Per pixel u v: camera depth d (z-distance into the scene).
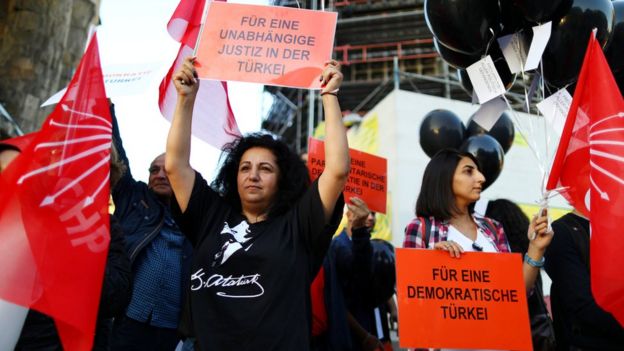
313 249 2.03
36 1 6.38
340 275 3.02
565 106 2.60
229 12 2.27
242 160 2.27
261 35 2.23
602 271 2.02
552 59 2.84
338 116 2.09
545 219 2.36
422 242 2.61
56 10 6.54
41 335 1.74
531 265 2.37
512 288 2.28
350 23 22.55
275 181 2.23
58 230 1.58
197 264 2.02
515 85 17.42
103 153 1.75
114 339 2.63
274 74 2.18
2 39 6.21
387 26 22.66
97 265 1.62
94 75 1.79
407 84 22.98
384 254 3.34
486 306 2.25
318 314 2.95
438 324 2.21
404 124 14.75
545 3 2.68
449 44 2.98
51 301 1.50
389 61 24.14
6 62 6.16
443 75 22.28
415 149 14.60
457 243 2.48
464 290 2.26
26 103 6.14
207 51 2.21
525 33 2.93
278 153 2.30
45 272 1.52
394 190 14.14
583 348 2.31
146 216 2.91
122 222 2.86
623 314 1.97
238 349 1.80
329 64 2.16
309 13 2.26
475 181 2.68
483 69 2.66
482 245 2.58
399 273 2.27
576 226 2.49
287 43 2.22
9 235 1.52
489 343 2.20
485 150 4.06
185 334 1.96
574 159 2.34
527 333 2.22
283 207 2.18
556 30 2.78
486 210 3.51
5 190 1.55
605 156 2.14
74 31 7.05
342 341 2.86
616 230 2.03
